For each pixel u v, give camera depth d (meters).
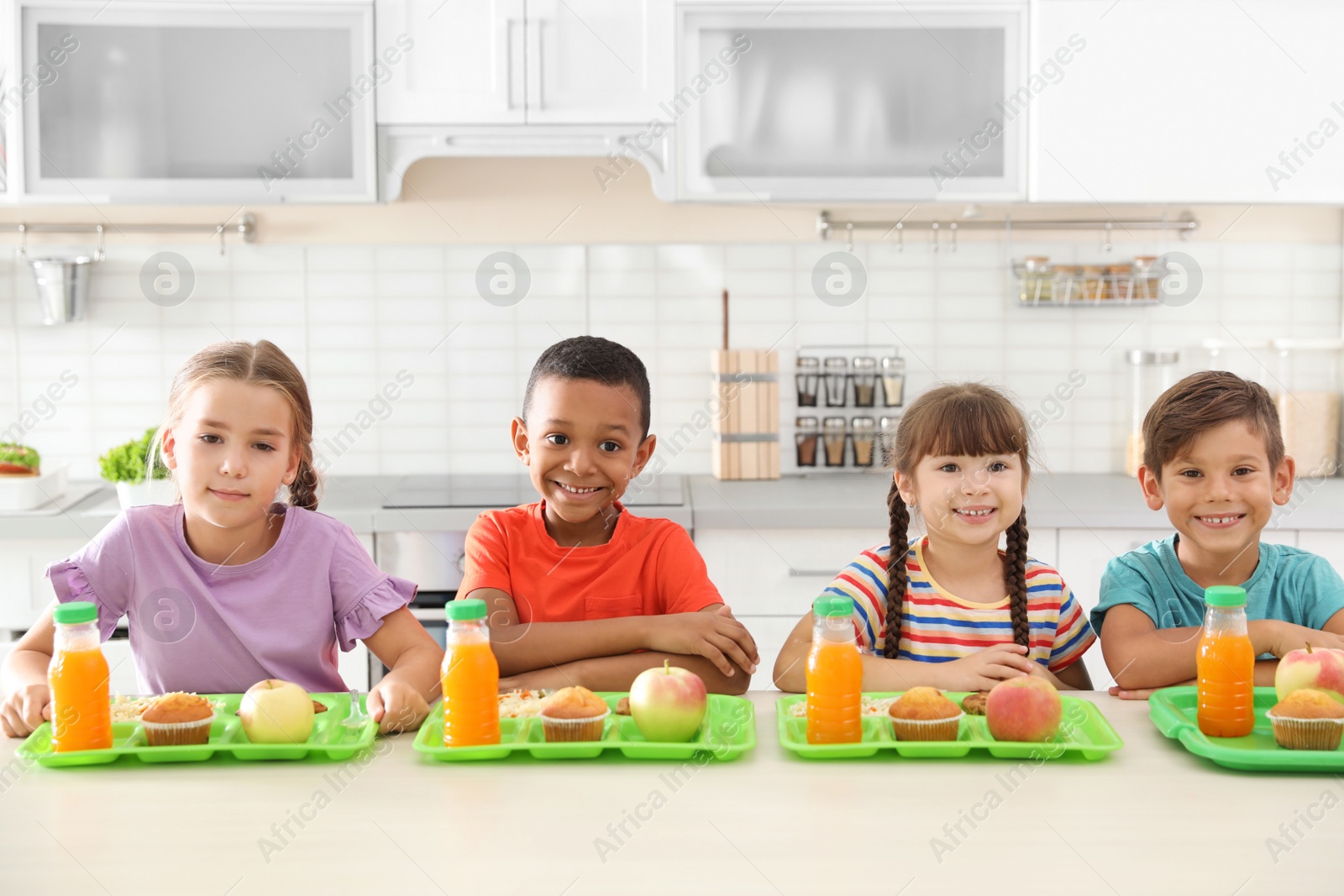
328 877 0.78
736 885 0.76
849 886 0.76
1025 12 2.43
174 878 0.78
